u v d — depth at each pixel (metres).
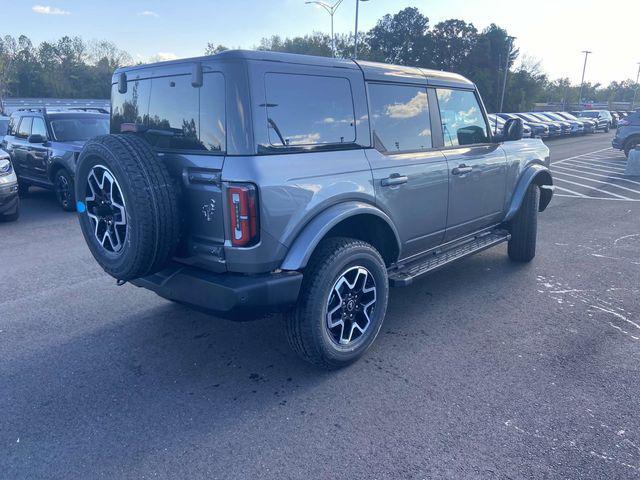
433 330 4.50
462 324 4.62
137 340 4.38
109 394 3.57
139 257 3.27
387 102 4.11
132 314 4.92
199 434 3.13
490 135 5.48
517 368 3.84
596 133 37.81
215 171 3.21
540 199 6.51
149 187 3.18
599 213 9.27
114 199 3.38
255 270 3.26
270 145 3.24
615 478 2.73
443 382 3.67
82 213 3.69
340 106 3.70
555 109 78.94
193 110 3.38
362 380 3.71
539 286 5.54
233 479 2.76
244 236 3.15
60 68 72.25
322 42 61.31
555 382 3.64
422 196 4.36
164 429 3.19
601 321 4.65
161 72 3.59
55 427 3.21
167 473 2.81
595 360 3.95
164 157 3.50
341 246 3.62
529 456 2.90
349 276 3.75
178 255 3.61
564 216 9.03
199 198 3.33
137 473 2.81
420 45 66.12
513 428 3.14
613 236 7.58
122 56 78.94
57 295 5.41
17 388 3.65
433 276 5.89
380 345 4.24
